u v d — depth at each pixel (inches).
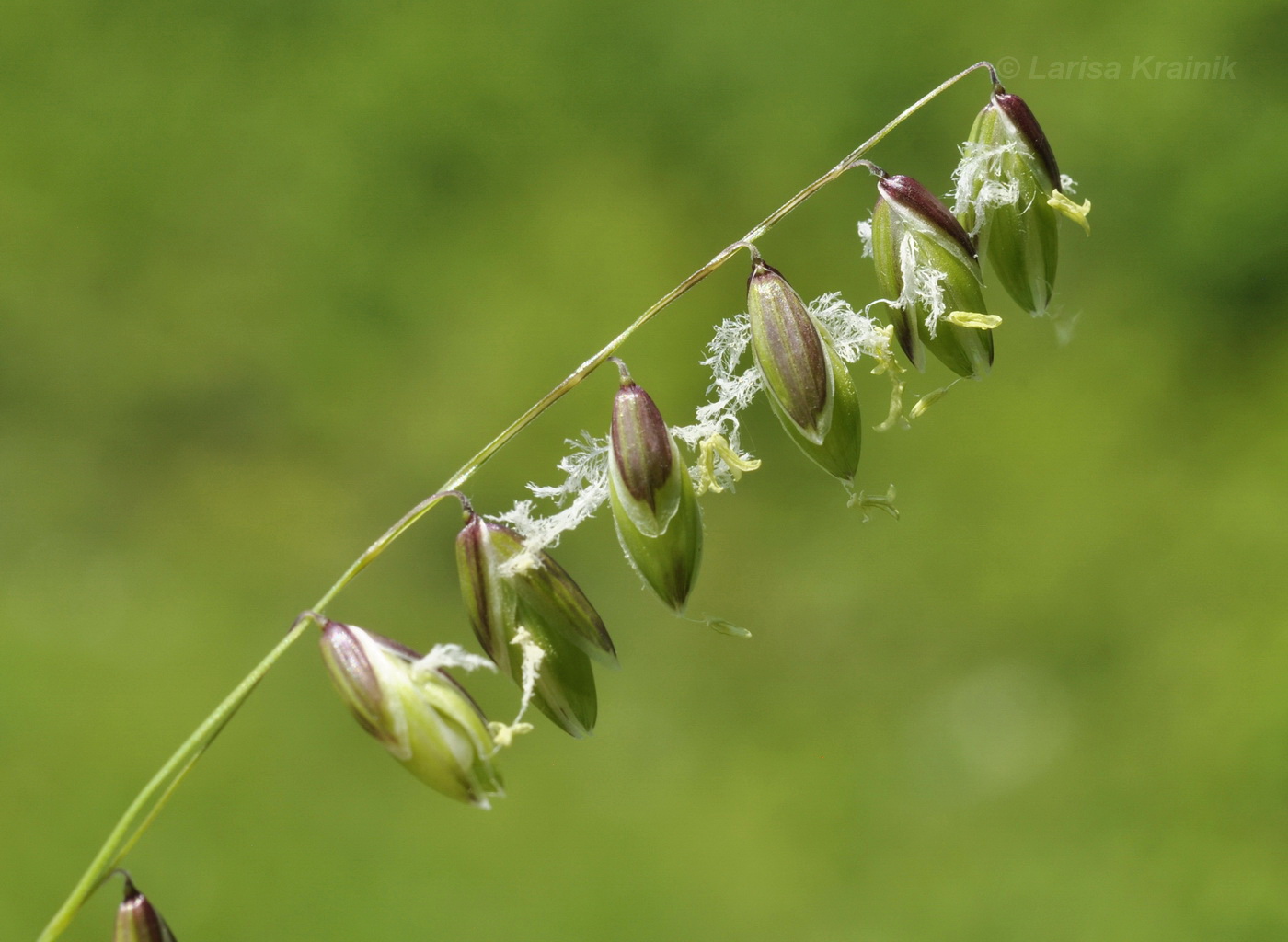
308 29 19.9
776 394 5.3
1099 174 15.8
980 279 5.4
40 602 14.0
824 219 17.0
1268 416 13.9
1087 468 14.1
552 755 12.3
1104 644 12.6
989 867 10.7
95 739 11.8
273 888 10.5
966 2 17.2
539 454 15.6
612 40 18.7
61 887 10.3
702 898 10.7
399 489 15.7
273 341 17.2
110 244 18.1
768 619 13.7
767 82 17.9
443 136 18.3
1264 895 9.9
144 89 19.2
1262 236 14.8
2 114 19.0
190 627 13.8
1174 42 16.0
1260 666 11.6
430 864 10.9
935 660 13.0
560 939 10.3
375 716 5.3
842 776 11.9
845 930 10.3
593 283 16.6
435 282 17.2
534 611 5.3
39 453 16.2
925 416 14.7
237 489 15.9
